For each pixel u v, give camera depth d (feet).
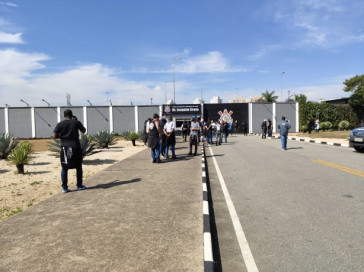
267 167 34.47
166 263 10.64
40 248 11.98
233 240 13.84
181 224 14.58
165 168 32.30
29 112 140.67
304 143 71.20
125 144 79.00
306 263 11.41
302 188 23.39
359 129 47.37
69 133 21.59
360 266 11.07
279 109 151.53
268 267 11.25
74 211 16.87
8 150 45.75
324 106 147.64
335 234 14.07
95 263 10.67
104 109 144.15
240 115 150.61
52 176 32.24
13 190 25.91
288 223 15.74
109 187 23.04
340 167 32.96
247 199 20.79
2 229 14.15
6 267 10.46
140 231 13.71
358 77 152.76
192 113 147.84
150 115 145.89
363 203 18.90
